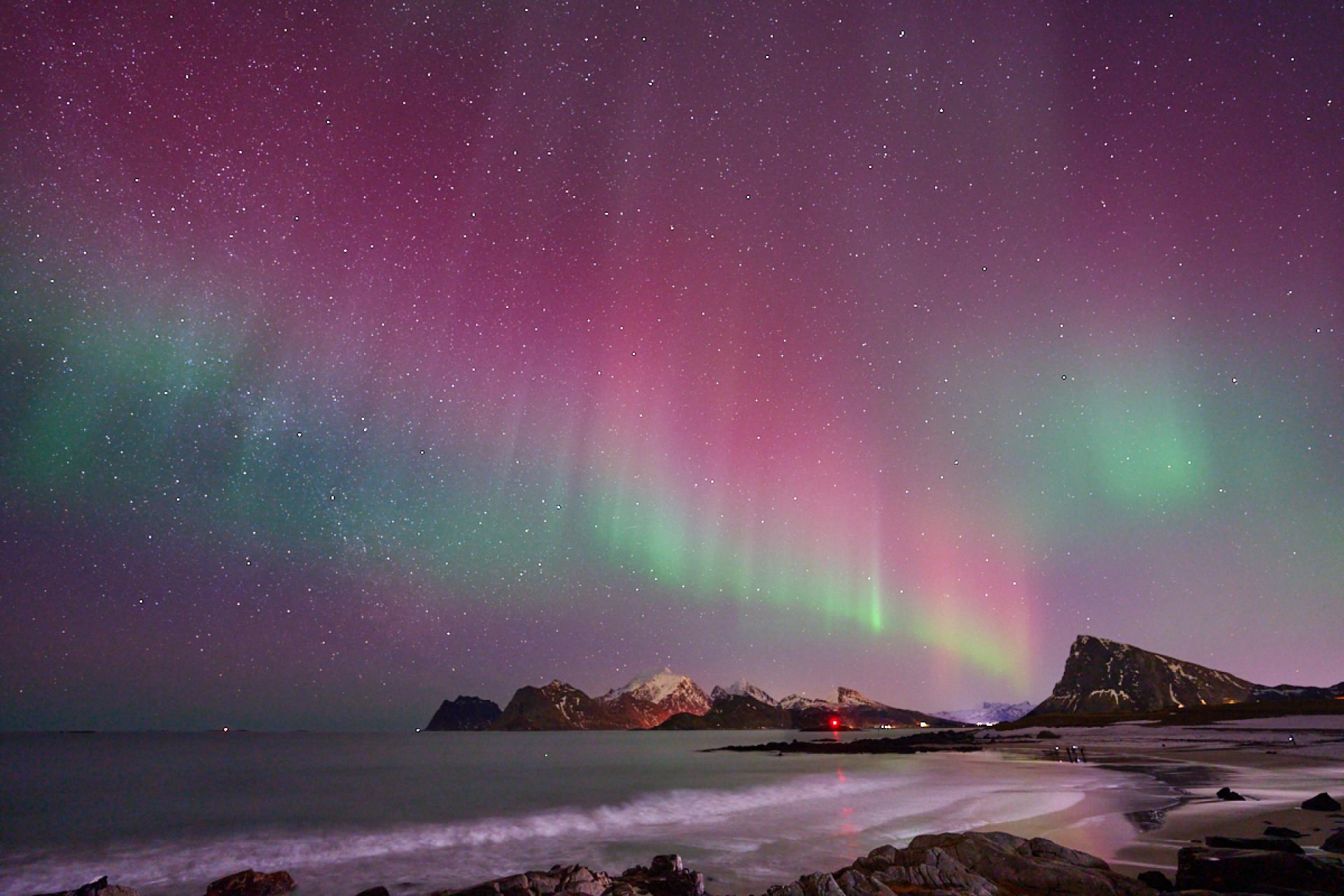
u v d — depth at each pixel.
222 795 42.34
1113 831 19.36
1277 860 11.10
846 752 93.38
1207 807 23.08
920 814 26.25
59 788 49.03
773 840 21.83
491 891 13.16
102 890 14.63
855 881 12.06
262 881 16.80
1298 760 45.06
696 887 13.95
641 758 90.56
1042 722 135.38
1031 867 12.71
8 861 21.22
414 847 22.16
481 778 54.34
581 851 20.81
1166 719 111.75
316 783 50.53
